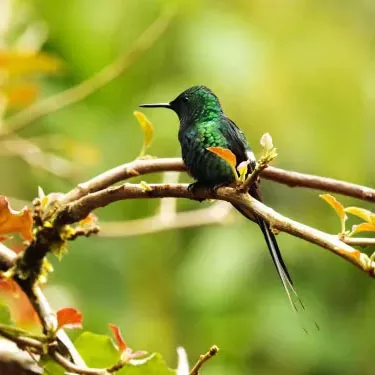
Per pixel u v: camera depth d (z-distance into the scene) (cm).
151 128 543
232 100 1079
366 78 1120
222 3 1143
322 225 1125
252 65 1090
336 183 578
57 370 470
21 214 452
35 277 494
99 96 1095
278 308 1102
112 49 1070
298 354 1098
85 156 873
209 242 1102
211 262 1091
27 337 450
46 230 488
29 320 600
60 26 1050
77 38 1052
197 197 454
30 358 511
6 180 1054
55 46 1053
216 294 1080
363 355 1114
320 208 1128
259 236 1105
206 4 1134
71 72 1051
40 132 1059
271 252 500
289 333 1099
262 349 1098
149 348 1056
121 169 530
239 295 1087
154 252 1108
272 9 1137
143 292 1092
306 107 1086
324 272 1132
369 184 1112
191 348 1084
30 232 461
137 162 537
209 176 579
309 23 1137
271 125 1073
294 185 579
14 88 714
